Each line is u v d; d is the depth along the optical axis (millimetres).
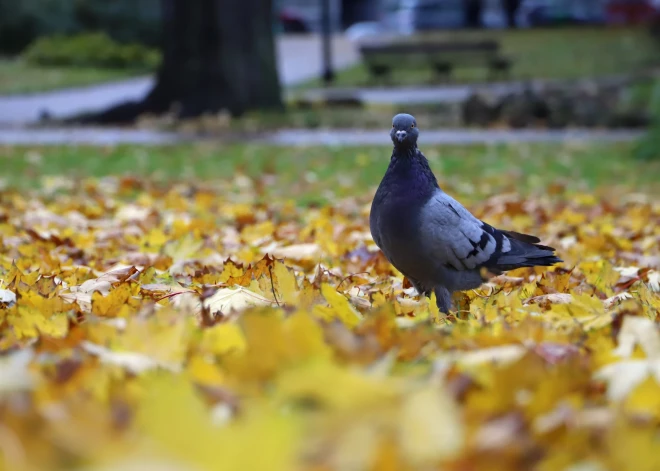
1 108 34312
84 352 3984
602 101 30328
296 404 3107
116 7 56938
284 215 13195
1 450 2578
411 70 46594
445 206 6398
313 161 21453
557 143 24906
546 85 39844
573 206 14516
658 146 22250
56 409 3059
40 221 11523
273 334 3721
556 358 4305
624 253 9594
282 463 2514
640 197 16531
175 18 30891
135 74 48094
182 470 2406
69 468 2506
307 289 5613
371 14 89062
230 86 31031
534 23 70500
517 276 8383
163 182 18031
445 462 2701
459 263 6449
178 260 8477
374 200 6574
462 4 70250
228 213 13297
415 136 6316
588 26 65188
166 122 29297
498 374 3498
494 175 19312
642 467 2873
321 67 49781
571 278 8148
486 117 29438
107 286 6680
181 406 2736
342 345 3785
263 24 31688
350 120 29609
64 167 20422
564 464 2863
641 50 52875
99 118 30406
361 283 7520
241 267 7324
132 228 11133
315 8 85938
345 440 2754
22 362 3627
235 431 2639
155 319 4223
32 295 5668
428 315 5160
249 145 24484
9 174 19109
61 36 52062
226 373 3732
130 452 2533
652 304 6285
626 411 3354
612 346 4555
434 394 2955
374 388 3029
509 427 3002
